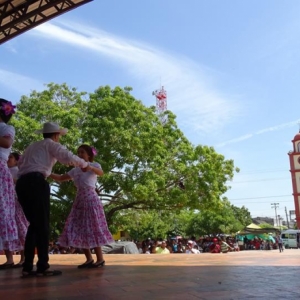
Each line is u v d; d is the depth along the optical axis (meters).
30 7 10.31
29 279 3.21
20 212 4.37
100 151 14.45
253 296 2.13
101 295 2.30
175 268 3.97
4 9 10.03
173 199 15.66
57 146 3.59
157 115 17.30
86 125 15.01
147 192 14.45
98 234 4.17
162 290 2.44
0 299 2.24
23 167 3.55
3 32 10.84
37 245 3.45
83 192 4.22
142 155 15.07
